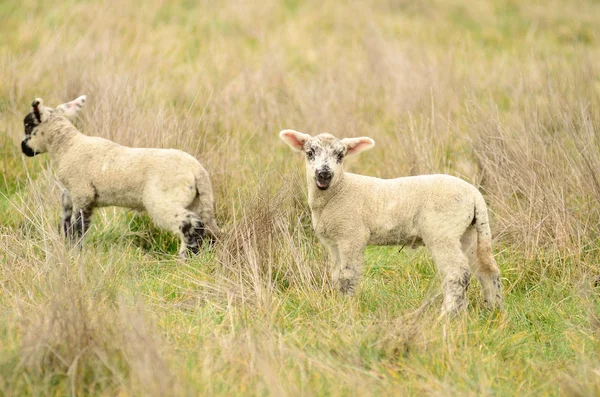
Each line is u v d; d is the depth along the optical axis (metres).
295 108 26.94
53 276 14.05
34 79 26.67
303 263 15.98
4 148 22.45
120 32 33.97
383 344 12.68
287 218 17.52
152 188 17.36
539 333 14.39
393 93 28.62
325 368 11.80
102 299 13.48
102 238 18.20
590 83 24.19
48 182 19.19
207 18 38.84
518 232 17.81
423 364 12.23
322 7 42.88
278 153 23.14
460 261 14.85
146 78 27.00
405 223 15.32
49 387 11.25
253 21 39.38
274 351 12.27
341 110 25.86
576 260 16.72
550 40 37.97
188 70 30.27
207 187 17.94
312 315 14.39
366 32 36.91
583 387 11.41
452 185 15.04
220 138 21.91
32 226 17.91
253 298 14.55
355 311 14.23
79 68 26.36
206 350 12.17
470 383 11.70
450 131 23.34
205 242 17.44
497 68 31.09
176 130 20.97
